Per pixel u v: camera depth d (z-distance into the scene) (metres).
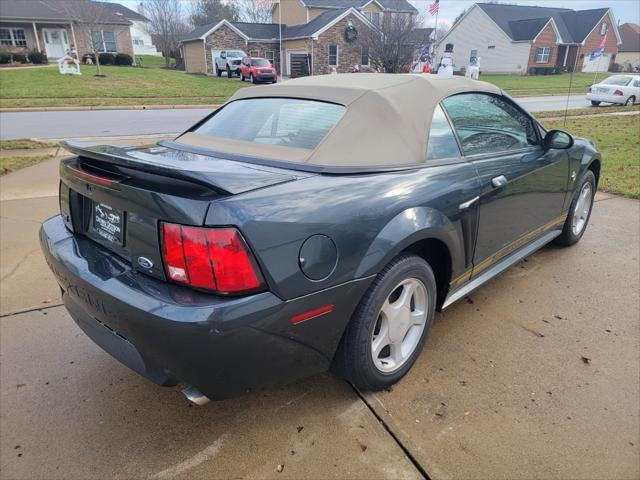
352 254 2.01
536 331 3.02
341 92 2.58
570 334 2.99
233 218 1.70
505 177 2.92
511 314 3.23
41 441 2.18
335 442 2.15
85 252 2.21
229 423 2.27
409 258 2.32
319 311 1.95
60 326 3.10
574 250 4.34
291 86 2.91
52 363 2.73
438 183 2.43
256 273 1.74
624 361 2.72
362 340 2.18
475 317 3.19
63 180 2.43
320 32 34.88
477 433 2.19
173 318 1.69
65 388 2.53
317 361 2.09
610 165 7.78
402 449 2.10
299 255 1.84
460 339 2.94
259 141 2.54
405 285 2.40
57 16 34.06
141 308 1.76
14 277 3.72
